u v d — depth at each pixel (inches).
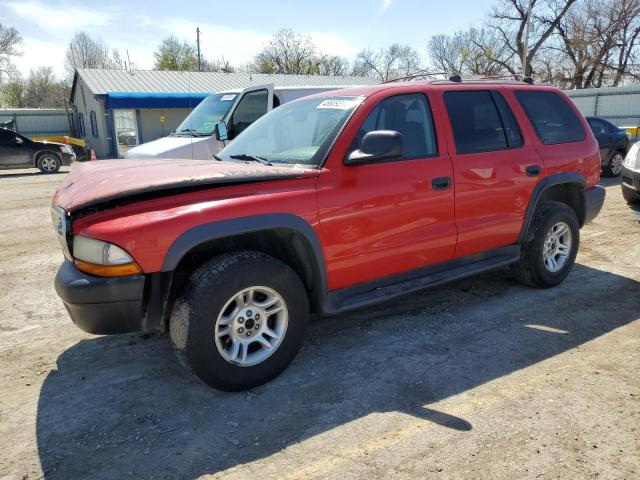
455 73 179.0
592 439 104.9
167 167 140.1
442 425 111.2
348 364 139.9
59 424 115.3
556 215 186.2
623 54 1621.6
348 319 170.4
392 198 142.6
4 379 135.9
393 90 150.8
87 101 1114.1
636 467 96.6
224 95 356.5
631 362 136.9
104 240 110.1
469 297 188.2
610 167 522.3
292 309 129.4
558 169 186.1
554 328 159.9
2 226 327.9
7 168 704.4
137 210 115.0
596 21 1569.9
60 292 115.0
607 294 188.2
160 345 154.3
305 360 142.8
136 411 119.7
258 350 129.4
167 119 1018.7
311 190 129.6
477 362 139.3
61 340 159.9
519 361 139.3
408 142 150.7
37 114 1275.8
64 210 117.4
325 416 115.9
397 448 103.9
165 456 103.5
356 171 137.3
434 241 154.6
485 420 112.4
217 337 119.5
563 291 192.1
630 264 223.9
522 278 191.2
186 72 1174.3
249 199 121.6
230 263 119.4
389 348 148.9
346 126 138.9
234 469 99.1
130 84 1061.8
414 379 131.2
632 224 298.2
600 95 1085.1
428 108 157.4
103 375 137.1
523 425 110.1
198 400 123.7
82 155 1058.7
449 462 99.3
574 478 94.0
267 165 141.4
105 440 109.2
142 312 117.4
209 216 116.3
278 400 122.9
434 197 151.8
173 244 112.8
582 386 125.3
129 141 1012.5
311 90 333.1
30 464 102.0
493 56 1715.1
